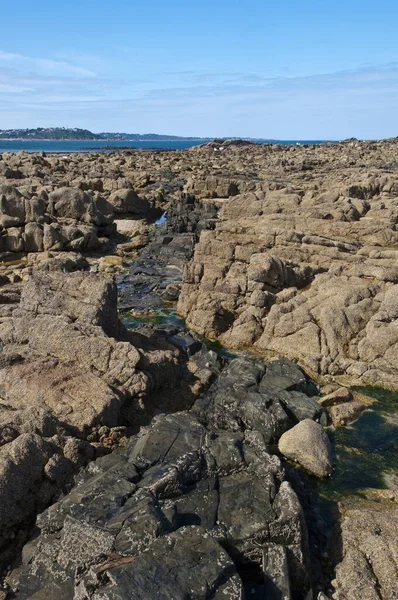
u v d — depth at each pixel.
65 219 36.31
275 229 25.55
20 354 14.95
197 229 38.75
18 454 10.48
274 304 20.33
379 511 11.18
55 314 16.61
